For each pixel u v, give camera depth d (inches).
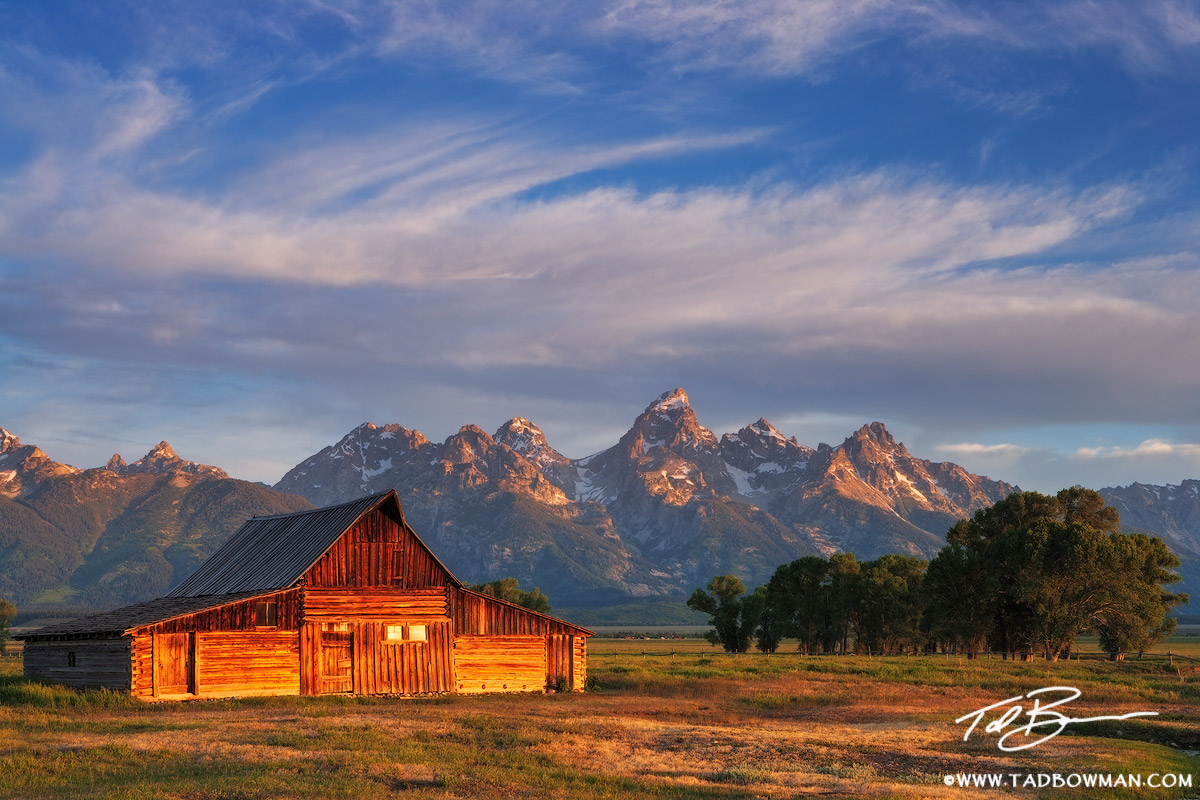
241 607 2084.2
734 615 5378.9
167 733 1459.2
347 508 2340.1
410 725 1598.2
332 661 2164.1
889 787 1158.3
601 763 1291.8
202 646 2031.3
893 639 4972.9
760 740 1528.1
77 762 1179.9
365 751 1307.8
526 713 1854.1
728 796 1095.6
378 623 2217.0
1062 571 3868.1
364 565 2225.6
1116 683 2628.0
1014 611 4128.9
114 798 979.9
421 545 2283.5
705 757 1370.6
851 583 5022.1
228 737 1418.6
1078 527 3836.1
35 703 1831.9
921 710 2022.6
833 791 1132.5
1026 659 3932.1
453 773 1168.8
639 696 2279.8
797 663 3420.3
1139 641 3823.8
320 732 1481.3
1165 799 1176.2
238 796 1022.4
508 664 2336.4
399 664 2223.2
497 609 2345.0
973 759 1395.2
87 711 1777.8
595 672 2844.5
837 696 2251.5
